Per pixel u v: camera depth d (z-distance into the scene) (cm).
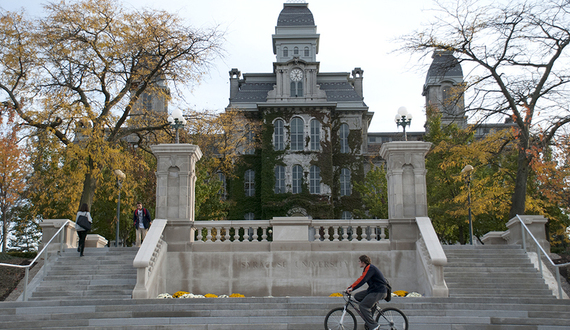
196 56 2809
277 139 5712
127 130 2858
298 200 5519
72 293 1527
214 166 3888
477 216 3123
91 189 2541
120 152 2747
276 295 1745
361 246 1795
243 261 1775
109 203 3569
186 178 1848
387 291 1073
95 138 2473
